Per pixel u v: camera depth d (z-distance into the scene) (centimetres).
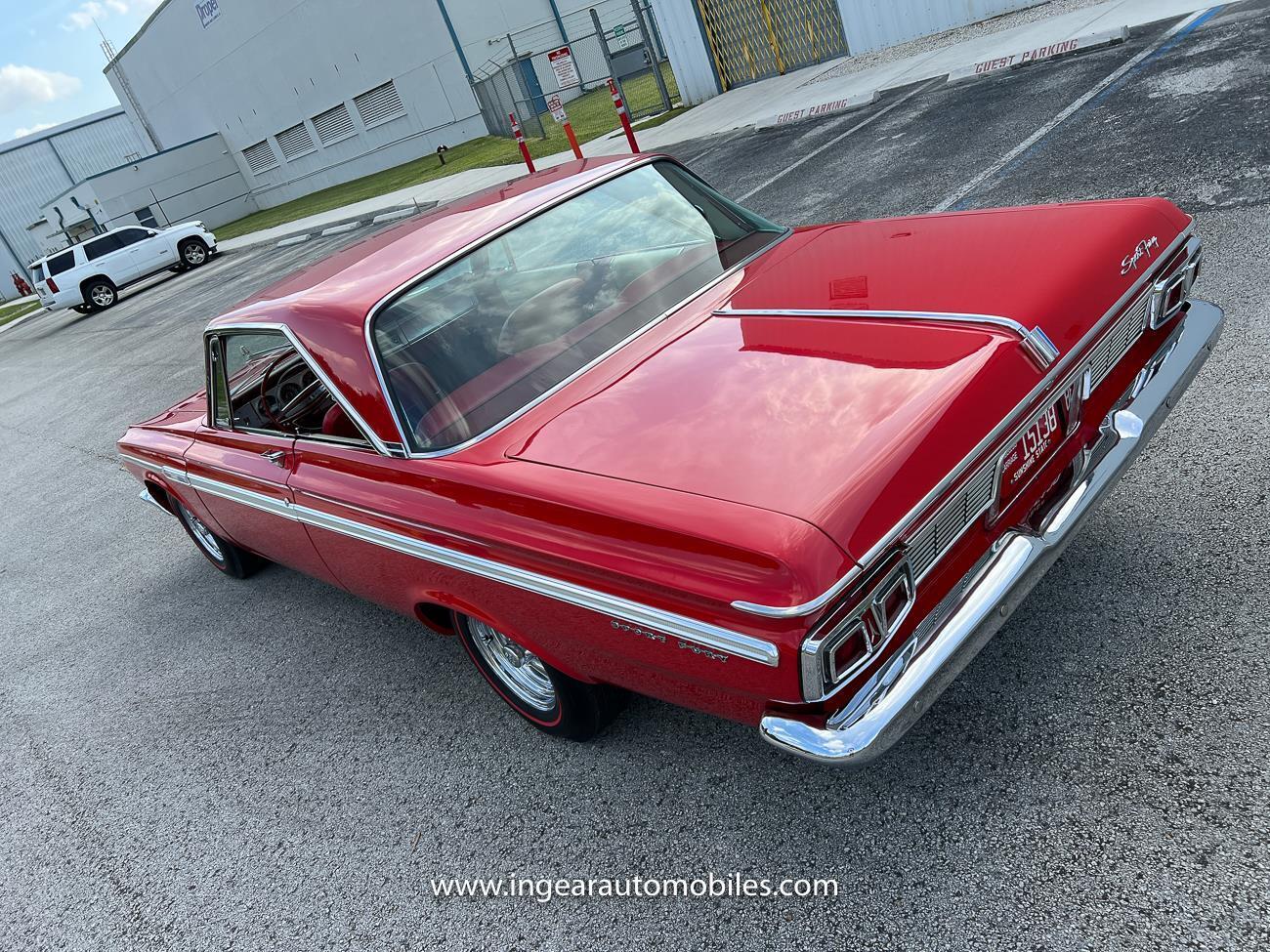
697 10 1495
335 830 303
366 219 2027
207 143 4228
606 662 239
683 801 266
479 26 2917
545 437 238
